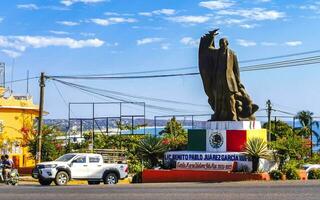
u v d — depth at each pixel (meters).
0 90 55.09
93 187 23.88
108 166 32.72
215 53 35.72
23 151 53.72
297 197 17.53
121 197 18.17
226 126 34.38
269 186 22.91
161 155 35.56
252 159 31.98
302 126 97.00
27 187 24.56
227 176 31.16
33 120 55.72
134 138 53.38
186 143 36.81
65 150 49.41
